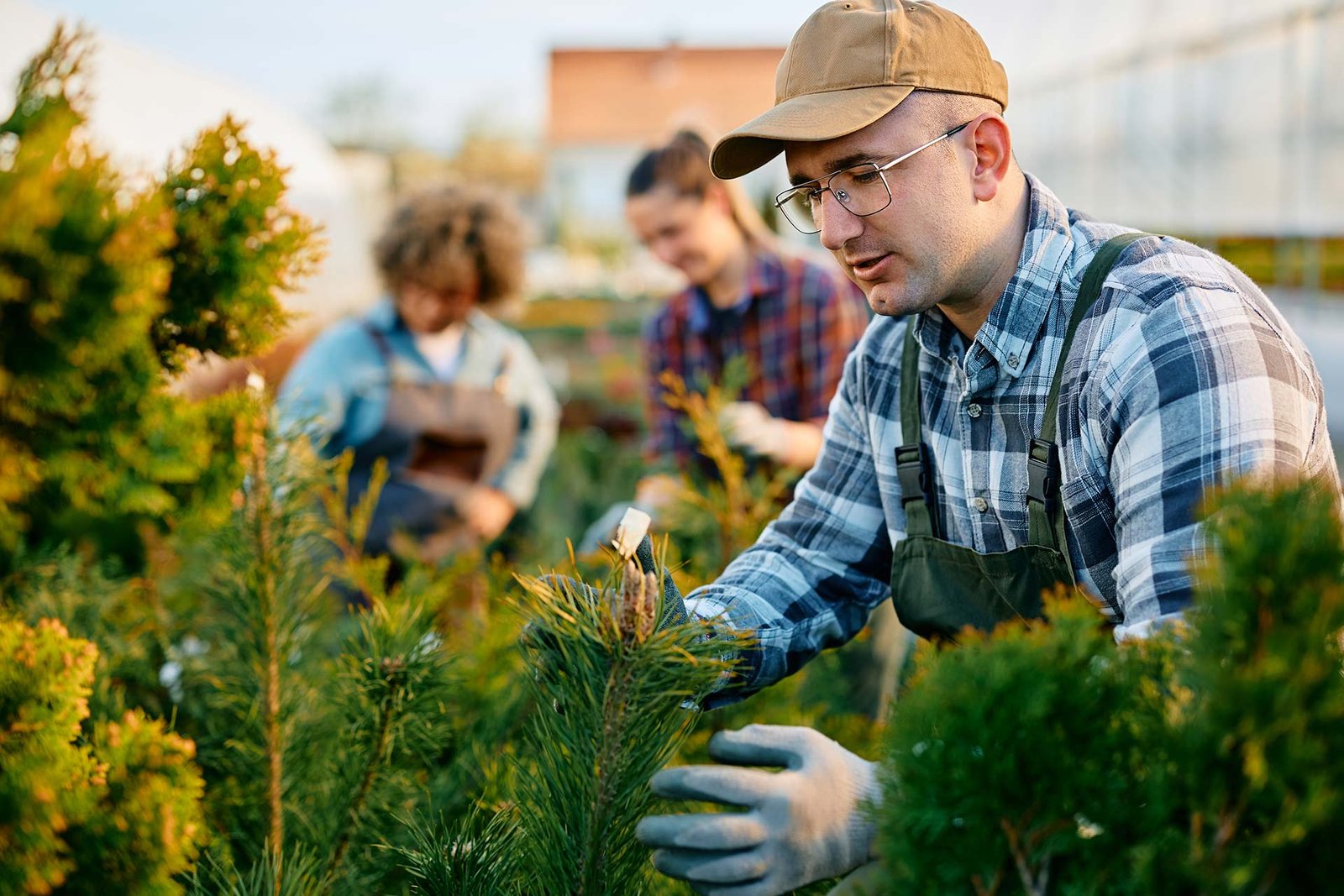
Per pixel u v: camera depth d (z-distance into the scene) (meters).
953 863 0.68
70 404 0.76
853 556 1.46
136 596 1.69
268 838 1.17
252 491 1.23
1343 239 7.52
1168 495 1.05
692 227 2.74
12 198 0.69
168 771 0.83
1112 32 8.40
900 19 1.18
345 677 1.26
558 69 29.27
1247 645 0.63
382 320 3.28
